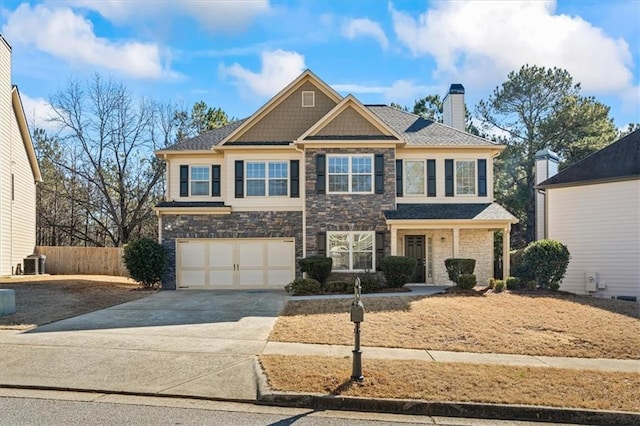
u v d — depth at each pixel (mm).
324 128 19422
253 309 13453
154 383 7051
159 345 9172
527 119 36562
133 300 15461
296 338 9875
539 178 23297
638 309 13109
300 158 20297
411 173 20203
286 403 6414
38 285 18000
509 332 10523
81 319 11836
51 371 7551
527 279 16703
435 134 20969
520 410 6121
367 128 19453
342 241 18984
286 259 20109
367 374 7270
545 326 11078
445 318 11641
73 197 34875
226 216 20125
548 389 6785
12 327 10711
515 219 17922
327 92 20891
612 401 6375
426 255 19891
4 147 22234
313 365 7762
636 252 17219
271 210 20188
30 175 26094
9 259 22922
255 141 20641
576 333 10523
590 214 18391
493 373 7480
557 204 19359
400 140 19125
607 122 34125
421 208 19344
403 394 6477
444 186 20109
